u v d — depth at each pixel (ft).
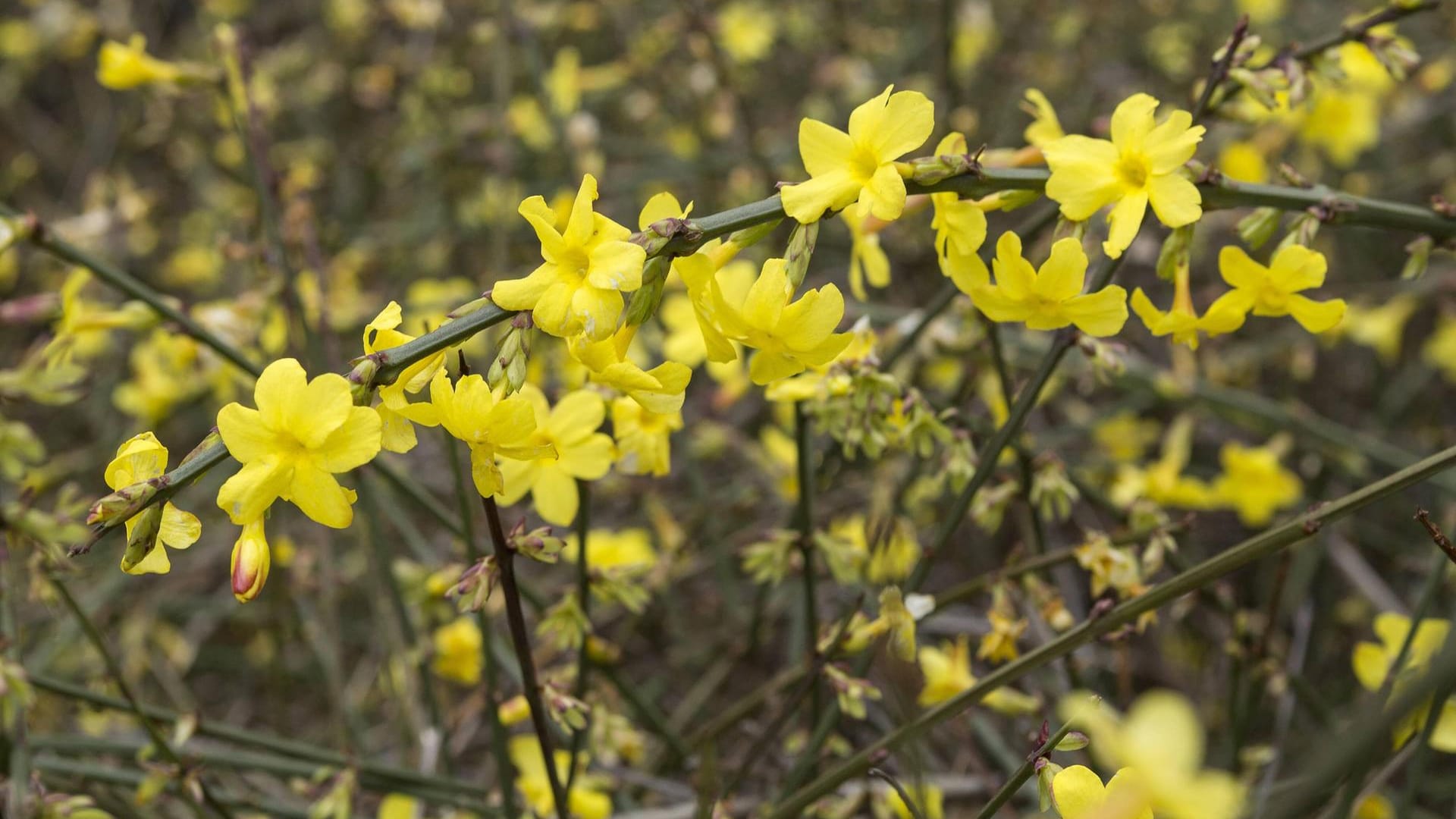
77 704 8.63
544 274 3.40
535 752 6.16
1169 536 5.48
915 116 3.68
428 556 8.71
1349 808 4.55
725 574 9.43
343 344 11.52
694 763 7.00
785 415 7.54
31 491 4.67
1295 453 11.03
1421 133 14.90
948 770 8.48
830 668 5.01
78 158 18.35
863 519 7.20
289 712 11.53
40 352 5.68
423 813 7.52
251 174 7.47
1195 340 4.30
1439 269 12.03
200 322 7.13
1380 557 11.18
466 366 3.41
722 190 13.24
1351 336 10.61
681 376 3.46
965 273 4.02
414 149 13.60
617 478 8.68
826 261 13.43
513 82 15.53
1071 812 3.51
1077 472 7.28
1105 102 14.66
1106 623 4.10
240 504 3.24
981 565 11.16
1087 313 3.96
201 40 17.48
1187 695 9.99
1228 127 10.46
